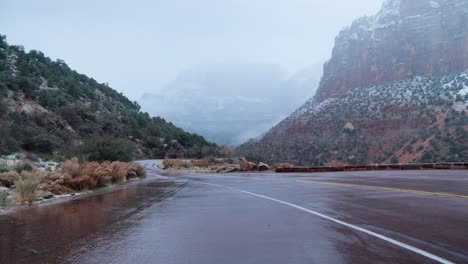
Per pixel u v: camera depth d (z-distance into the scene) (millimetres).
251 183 20125
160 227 8070
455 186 15102
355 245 6211
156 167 58500
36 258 5809
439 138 126875
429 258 5453
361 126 165000
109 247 6406
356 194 13227
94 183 18938
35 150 55156
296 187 16703
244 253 5840
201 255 5781
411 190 13930
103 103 132875
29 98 87812
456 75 193750
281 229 7578
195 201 12570
